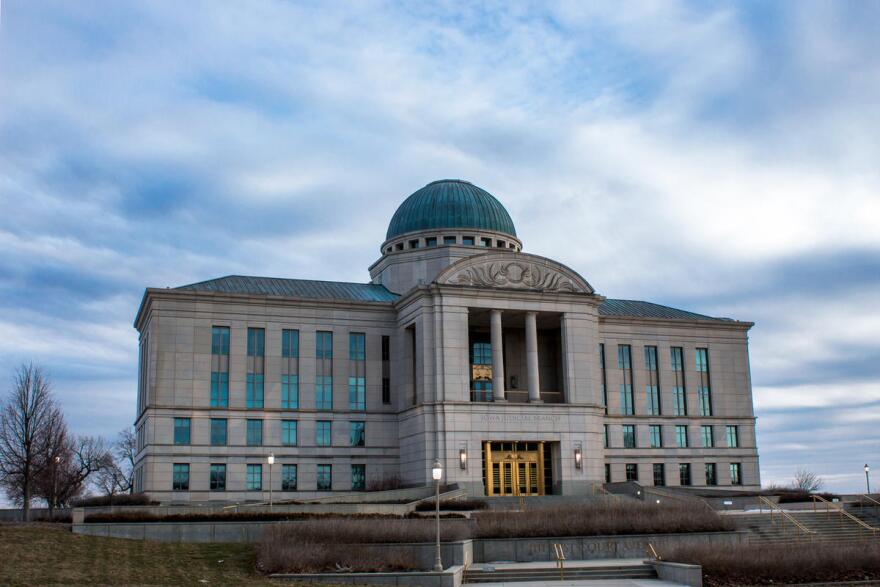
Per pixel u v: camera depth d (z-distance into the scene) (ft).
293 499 278.46
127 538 173.27
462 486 264.72
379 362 297.53
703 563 153.17
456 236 328.08
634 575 158.20
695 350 337.31
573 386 287.89
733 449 334.65
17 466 289.33
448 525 173.78
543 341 317.01
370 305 298.97
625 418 320.50
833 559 153.99
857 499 259.80
